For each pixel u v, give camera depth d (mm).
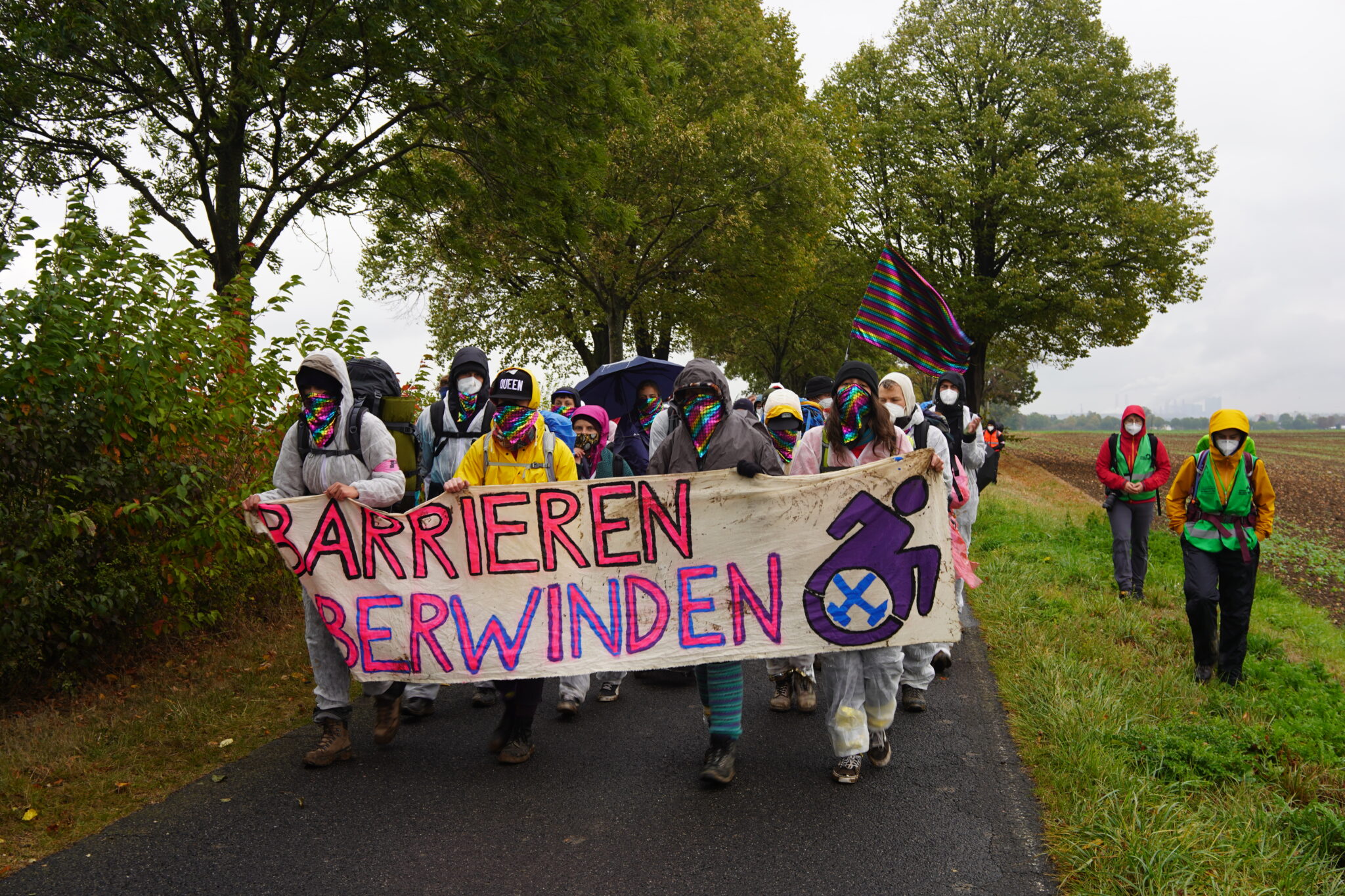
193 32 9891
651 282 21719
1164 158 30094
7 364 4965
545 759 4570
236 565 6441
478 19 10438
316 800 4035
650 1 19875
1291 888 3307
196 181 12062
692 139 18062
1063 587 8797
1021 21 30500
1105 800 3842
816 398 7672
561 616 4457
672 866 3438
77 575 5172
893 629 4328
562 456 4891
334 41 10258
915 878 3342
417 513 4457
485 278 20922
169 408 5555
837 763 4402
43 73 9961
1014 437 36875
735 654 4367
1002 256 31250
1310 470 35406
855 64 32062
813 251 24516
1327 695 5891
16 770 4191
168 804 3980
